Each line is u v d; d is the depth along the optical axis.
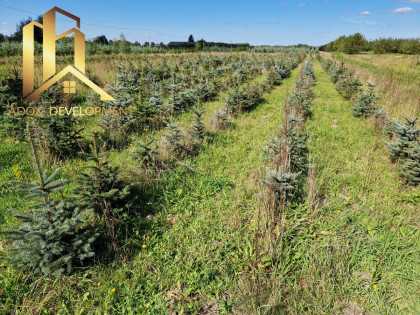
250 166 6.01
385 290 3.03
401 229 3.96
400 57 34.88
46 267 2.89
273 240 3.41
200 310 2.87
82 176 3.96
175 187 5.13
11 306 2.80
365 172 5.72
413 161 5.13
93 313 2.80
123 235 3.84
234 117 9.84
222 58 28.59
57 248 2.93
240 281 3.16
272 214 3.67
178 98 10.12
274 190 4.01
